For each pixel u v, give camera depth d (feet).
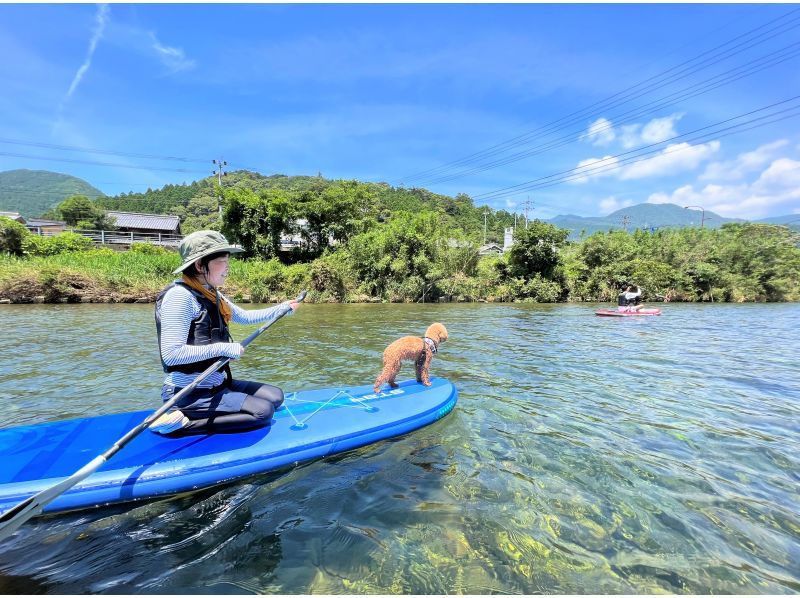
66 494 7.78
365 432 11.15
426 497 8.84
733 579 6.66
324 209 99.50
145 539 7.32
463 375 19.65
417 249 80.07
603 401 16.07
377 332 32.58
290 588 6.22
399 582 6.39
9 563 6.64
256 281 70.54
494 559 6.96
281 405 11.91
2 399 15.15
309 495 8.82
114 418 10.65
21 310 47.98
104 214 153.07
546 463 10.61
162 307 8.93
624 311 53.16
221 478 8.97
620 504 8.79
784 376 20.77
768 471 10.48
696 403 16.06
